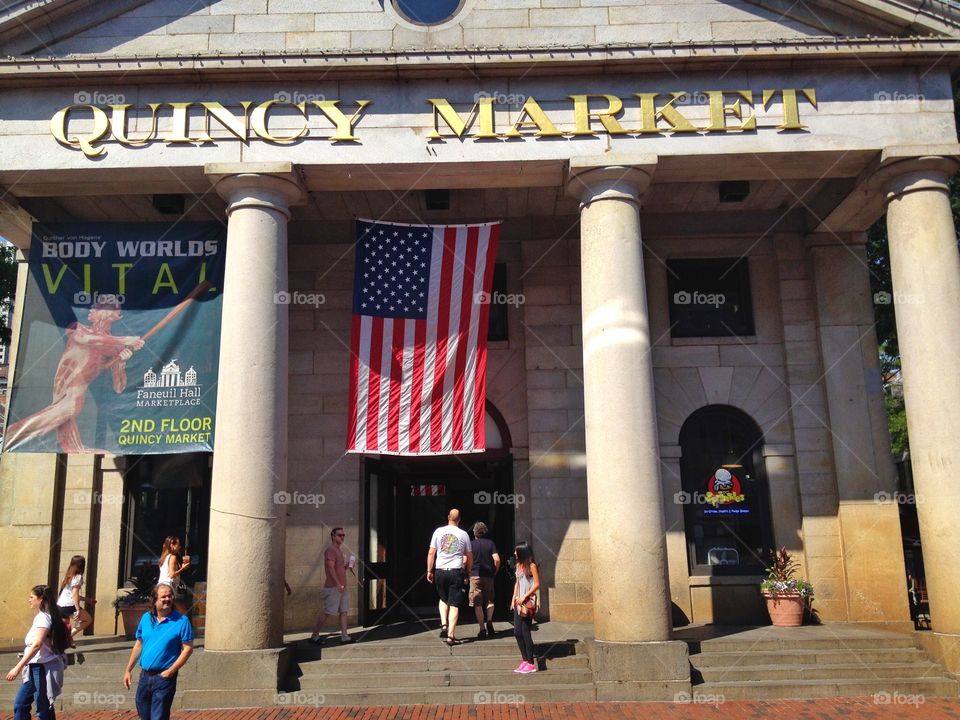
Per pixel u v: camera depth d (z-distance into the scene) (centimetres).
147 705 737
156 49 1283
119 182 1254
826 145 1211
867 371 1525
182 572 1423
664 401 1559
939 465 1142
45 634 805
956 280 1186
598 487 1148
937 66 1238
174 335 1302
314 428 1552
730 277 1630
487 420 1579
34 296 1320
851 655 1167
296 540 1510
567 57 1209
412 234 1339
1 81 1222
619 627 1102
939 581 1134
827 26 1262
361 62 1207
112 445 1270
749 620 1477
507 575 1552
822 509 1502
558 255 1608
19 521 1504
